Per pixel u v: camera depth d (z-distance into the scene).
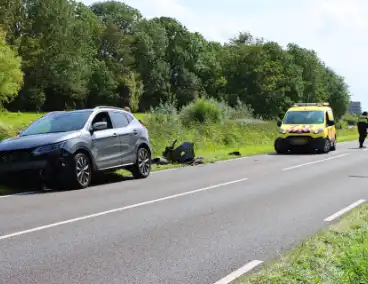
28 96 81.38
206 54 108.56
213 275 4.95
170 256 5.67
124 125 13.38
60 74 83.12
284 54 102.38
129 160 13.21
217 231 6.96
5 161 10.94
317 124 22.97
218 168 16.30
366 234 6.14
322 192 10.66
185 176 14.06
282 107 97.06
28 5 81.62
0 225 7.39
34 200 9.84
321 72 117.88
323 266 4.97
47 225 7.39
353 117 133.00
